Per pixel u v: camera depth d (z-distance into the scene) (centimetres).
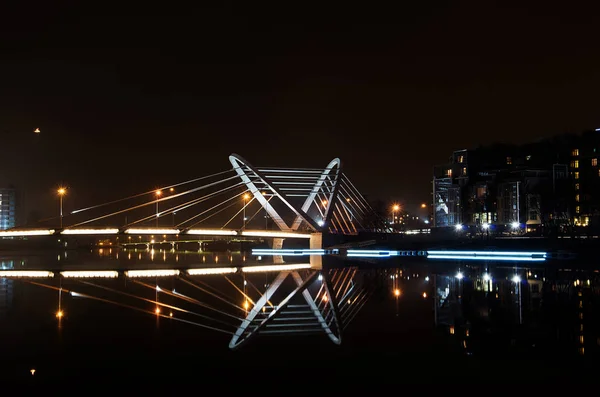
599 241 10225
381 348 2812
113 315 3803
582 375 2339
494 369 2433
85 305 4266
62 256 12825
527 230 13825
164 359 2633
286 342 2962
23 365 2534
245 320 3612
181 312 3944
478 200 15600
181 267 8731
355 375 2377
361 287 5391
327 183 14975
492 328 3259
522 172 15100
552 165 15162
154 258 11725
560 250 9594
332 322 3512
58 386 2252
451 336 3059
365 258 10575
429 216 19962
